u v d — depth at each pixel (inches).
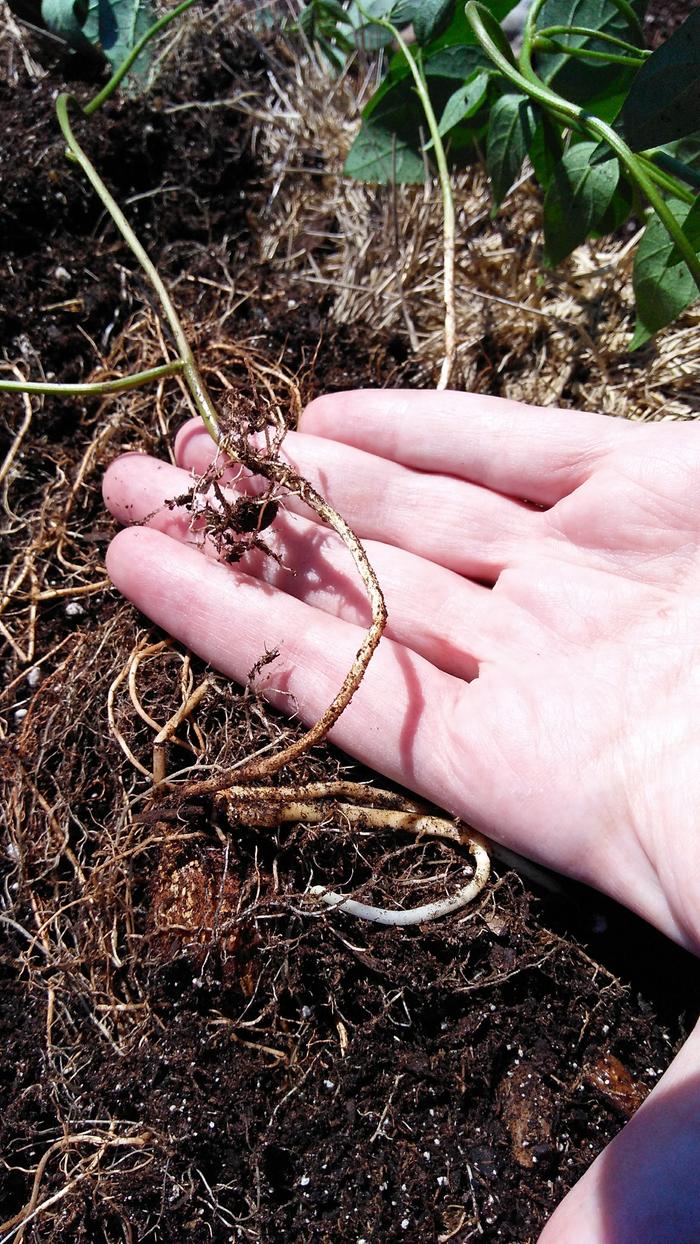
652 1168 4.9
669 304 7.6
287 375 8.8
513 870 6.8
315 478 7.7
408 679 6.9
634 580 6.9
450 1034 6.6
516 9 10.2
